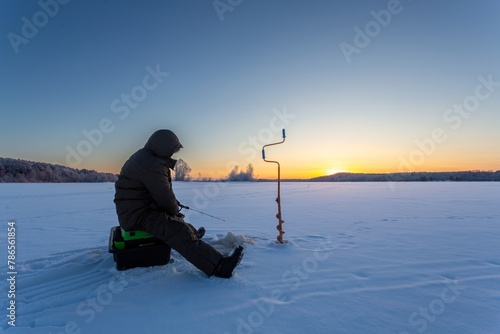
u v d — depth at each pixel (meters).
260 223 6.47
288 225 6.14
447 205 10.47
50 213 8.84
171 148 2.88
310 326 1.91
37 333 1.81
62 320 1.97
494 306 2.20
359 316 2.04
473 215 7.62
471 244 4.23
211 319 1.98
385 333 1.83
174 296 2.34
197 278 2.70
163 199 2.77
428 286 2.60
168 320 1.97
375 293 2.44
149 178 2.71
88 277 2.75
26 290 2.49
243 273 2.87
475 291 2.49
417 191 20.83
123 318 1.99
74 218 7.68
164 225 2.73
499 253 3.70
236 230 5.51
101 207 10.68
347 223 6.38
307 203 11.89
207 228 5.79
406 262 3.29
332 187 30.31
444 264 3.23
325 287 2.55
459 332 1.84
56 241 4.66
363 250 3.84
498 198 13.72
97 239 4.83
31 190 22.66
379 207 9.97
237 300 2.27
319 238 4.66
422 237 4.75
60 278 2.74
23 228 6.07
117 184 2.86
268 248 3.88
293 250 3.79
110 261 3.18
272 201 13.07
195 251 2.70
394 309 2.15
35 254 3.79
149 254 2.94
